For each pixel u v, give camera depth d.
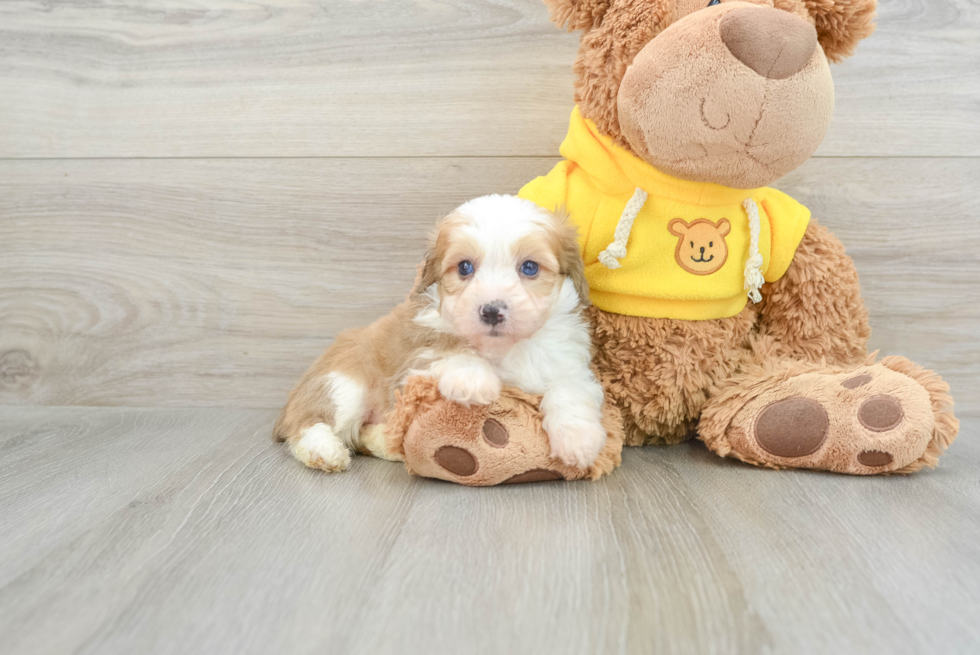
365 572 1.04
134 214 2.04
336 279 2.03
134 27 1.96
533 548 1.11
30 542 1.17
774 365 1.57
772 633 0.88
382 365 1.58
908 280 1.93
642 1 1.37
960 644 0.85
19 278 2.08
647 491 1.36
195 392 2.10
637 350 1.58
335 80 1.95
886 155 1.88
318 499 1.35
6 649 0.87
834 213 1.91
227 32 1.95
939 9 1.83
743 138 1.32
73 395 2.11
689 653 0.84
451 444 1.35
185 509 1.30
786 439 1.44
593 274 1.56
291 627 0.90
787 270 1.64
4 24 1.98
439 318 1.44
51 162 2.03
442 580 1.01
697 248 1.51
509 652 0.85
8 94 2.01
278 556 1.10
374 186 1.98
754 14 1.25
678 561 1.06
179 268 2.05
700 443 1.73
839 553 1.08
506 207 1.40
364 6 1.91
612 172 1.51
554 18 1.53
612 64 1.43
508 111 1.93
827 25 1.44
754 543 1.12
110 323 2.09
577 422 1.34
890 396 1.40
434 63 1.92
